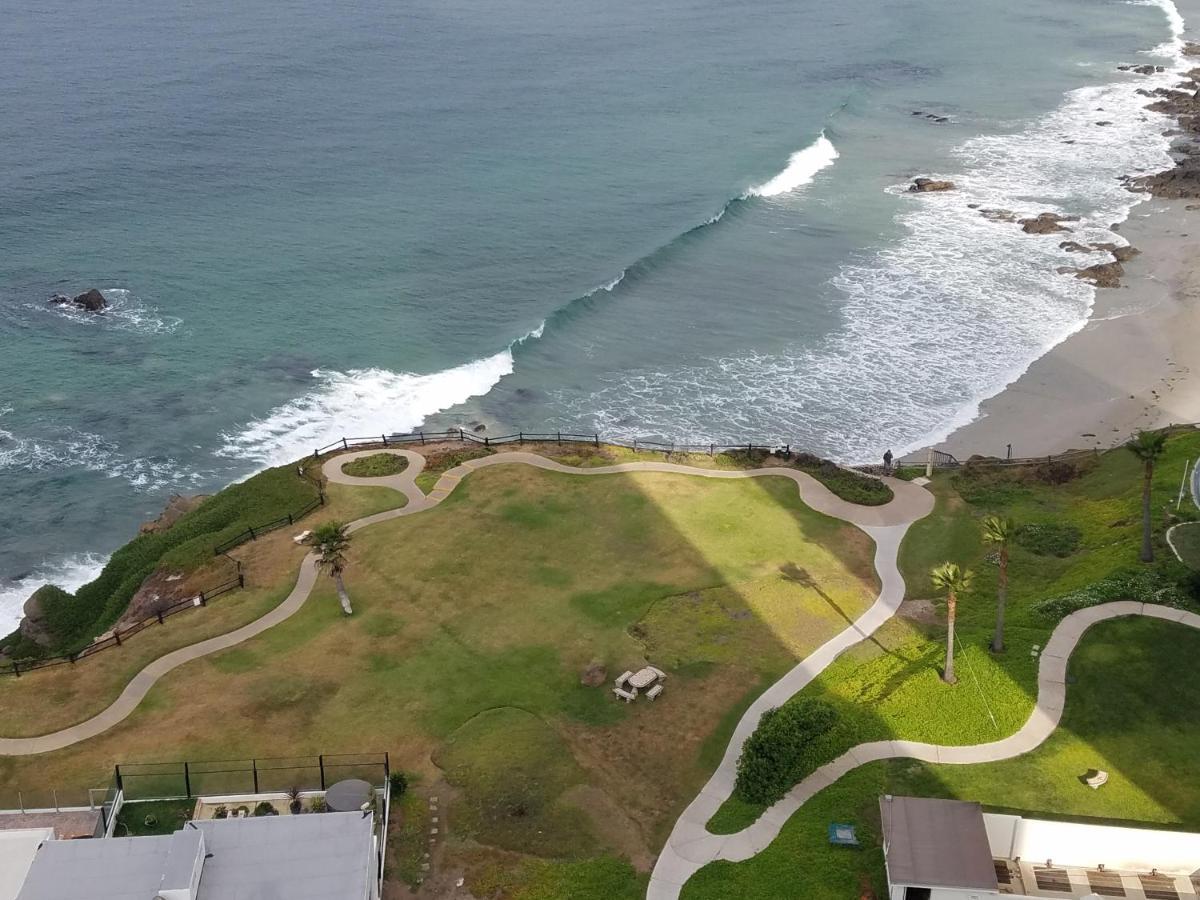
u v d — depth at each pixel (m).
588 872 42.88
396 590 61.34
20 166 142.50
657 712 51.75
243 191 136.50
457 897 41.94
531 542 65.69
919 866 39.12
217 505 71.75
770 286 110.88
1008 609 57.97
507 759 48.94
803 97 184.00
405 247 119.94
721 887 41.84
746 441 82.81
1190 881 41.28
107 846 37.41
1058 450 80.31
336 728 51.06
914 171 147.25
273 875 37.47
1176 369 92.31
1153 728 48.25
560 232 123.62
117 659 56.47
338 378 92.88
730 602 60.00
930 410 87.50
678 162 148.38
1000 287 110.19
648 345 98.69
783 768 46.25
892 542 65.94
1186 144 156.38
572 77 194.62
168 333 101.25
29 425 86.56
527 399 89.25
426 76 193.50
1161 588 56.53
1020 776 45.91
